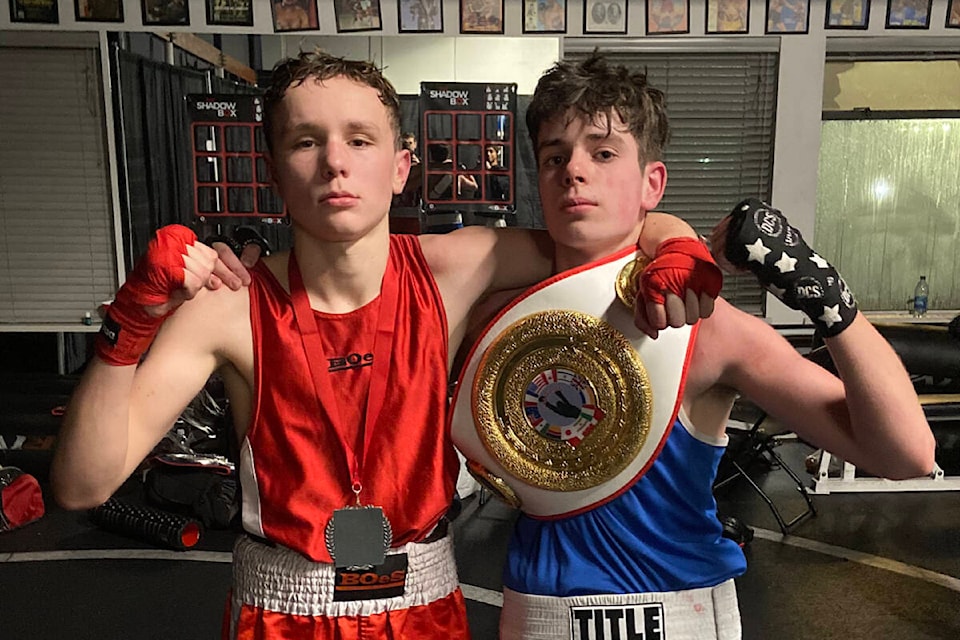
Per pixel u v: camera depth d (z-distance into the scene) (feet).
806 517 12.57
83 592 10.22
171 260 3.03
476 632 9.10
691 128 16.71
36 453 14.43
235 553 4.01
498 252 4.05
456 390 3.95
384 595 3.80
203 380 3.69
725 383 3.79
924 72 16.93
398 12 15.85
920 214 17.33
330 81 3.52
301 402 3.75
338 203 3.49
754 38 16.24
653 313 3.22
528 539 4.03
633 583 3.83
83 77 15.69
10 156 15.90
